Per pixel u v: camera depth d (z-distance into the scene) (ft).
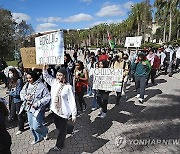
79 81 23.12
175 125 19.81
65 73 14.58
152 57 36.42
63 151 15.80
